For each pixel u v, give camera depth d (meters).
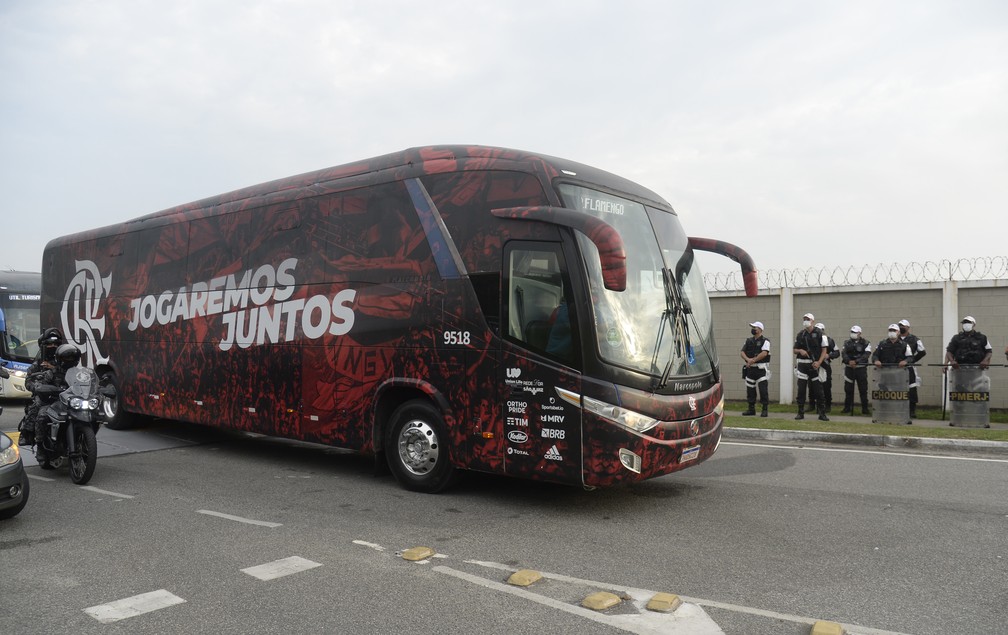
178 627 4.07
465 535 5.96
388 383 7.61
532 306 6.61
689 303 7.34
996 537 5.83
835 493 7.43
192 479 8.30
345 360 8.05
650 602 4.36
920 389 14.84
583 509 6.84
